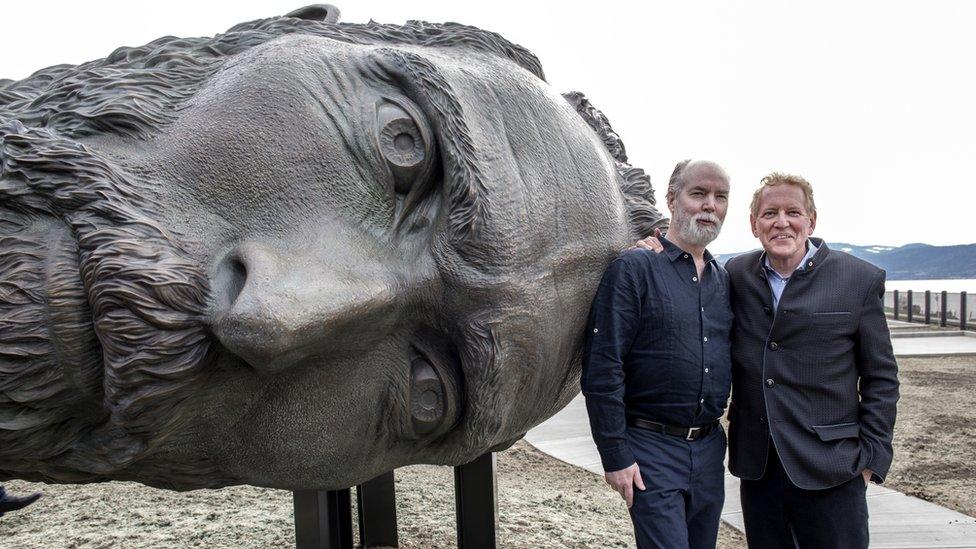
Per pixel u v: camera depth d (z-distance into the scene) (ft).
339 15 8.36
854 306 8.30
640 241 8.55
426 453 7.29
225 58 6.89
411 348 6.68
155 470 6.32
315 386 6.24
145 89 6.35
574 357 8.27
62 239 5.54
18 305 5.38
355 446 6.66
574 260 7.53
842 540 8.34
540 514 15.28
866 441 8.26
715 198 8.13
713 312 8.39
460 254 6.43
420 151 6.48
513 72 7.72
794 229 8.34
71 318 5.42
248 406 6.15
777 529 8.80
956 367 36.11
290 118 6.18
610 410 7.85
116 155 5.92
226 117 6.16
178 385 5.48
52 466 6.05
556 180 7.40
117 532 13.85
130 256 5.33
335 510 10.41
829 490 8.34
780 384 8.39
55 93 6.37
